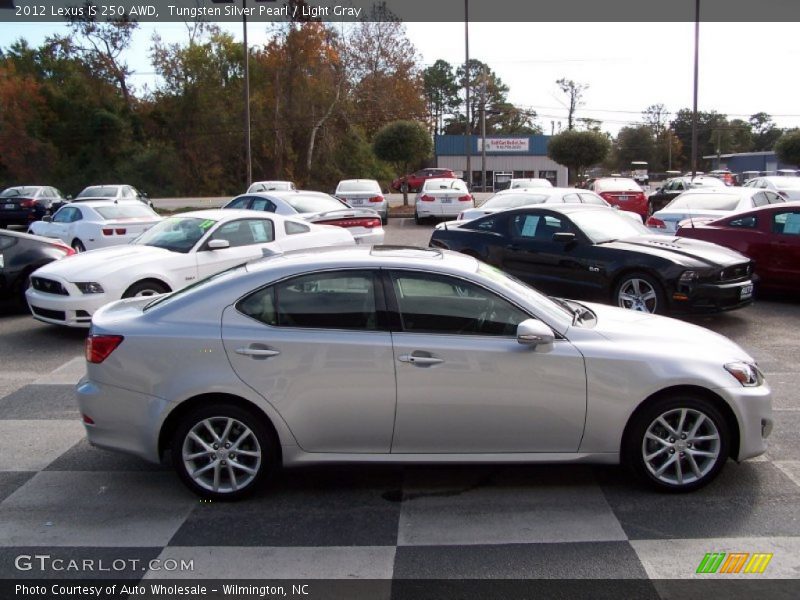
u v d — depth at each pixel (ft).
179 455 14.73
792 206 35.17
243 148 183.73
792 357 26.14
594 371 14.48
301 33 169.07
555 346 14.58
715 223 37.40
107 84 188.85
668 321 16.88
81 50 189.78
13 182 179.01
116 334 14.76
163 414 14.53
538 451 14.79
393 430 14.56
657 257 29.66
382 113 177.78
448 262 15.48
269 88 178.50
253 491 14.88
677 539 13.28
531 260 33.81
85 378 15.60
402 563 12.57
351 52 174.91
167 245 32.14
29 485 15.96
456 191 81.25
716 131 317.22
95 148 184.85
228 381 14.38
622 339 15.02
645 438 14.79
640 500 14.84
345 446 14.69
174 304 15.11
